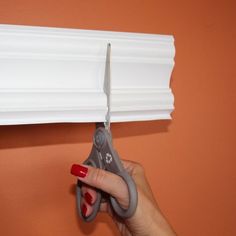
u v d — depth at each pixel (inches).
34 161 21.4
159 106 20.5
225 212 27.7
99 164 17.8
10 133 20.6
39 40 17.1
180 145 25.3
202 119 25.7
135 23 22.6
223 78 25.9
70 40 17.6
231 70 26.1
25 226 21.7
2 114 16.8
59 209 22.4
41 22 20.2
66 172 22.2
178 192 25.8
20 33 16.7
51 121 17.9
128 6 22.3
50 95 17.6
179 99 24.7
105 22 21.8
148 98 20.0
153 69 20.0
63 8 20.6
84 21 21.2
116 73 19.2
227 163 27.1
